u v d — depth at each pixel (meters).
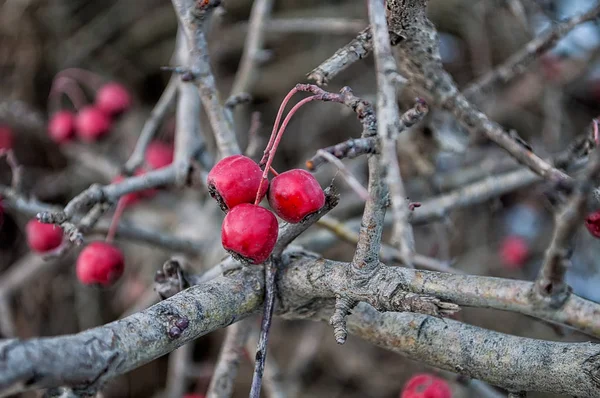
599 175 0.26
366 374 0.57
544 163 0.32
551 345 0.29
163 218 0.54
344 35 0.66
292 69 0.66
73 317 0.61
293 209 0.29
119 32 0.71
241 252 0.29
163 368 0.60
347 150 0.28
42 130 0.60
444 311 0.27
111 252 0.39
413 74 0.35
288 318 0.31
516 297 0.28
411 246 0.32
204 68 0.35
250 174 0.30
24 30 0.66
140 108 0.70
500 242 0.58
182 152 0.39
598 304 0.27
